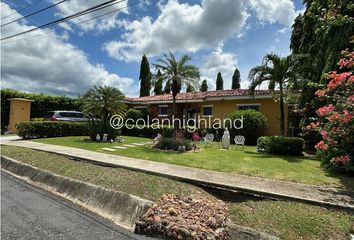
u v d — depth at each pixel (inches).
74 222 184.7
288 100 504.4
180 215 173.6
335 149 265.3
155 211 179.9
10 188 266.4
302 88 465.4
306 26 529.3
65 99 869.8
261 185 224.8
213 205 192.7
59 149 417.1
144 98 956.0
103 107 587.5
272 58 466.3
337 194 203.0
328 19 331.9
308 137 454.3
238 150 471.2
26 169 327.6
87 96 587.8
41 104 820.0
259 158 373.4
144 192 221.1
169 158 357.1
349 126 230.2
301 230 156.2
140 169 280.8
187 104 833.5
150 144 527.8
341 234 151.1
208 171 278.5
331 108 241.8
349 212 173.0
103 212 206.8
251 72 483.5
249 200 206.2
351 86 235.9
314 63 443.2
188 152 428.8
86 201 228.4
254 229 159.0
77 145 479.2
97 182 252.4
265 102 655.1
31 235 159.2
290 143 408.5
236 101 707.4
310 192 207.2
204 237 150.5
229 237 156.9
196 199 204.5
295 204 188.2
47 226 174.4
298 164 327.3
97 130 583.2
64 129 655.1
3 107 751.7
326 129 254.2
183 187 233.9
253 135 600.4
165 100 825.5
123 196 212.8
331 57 349.7
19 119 753.6
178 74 535.8
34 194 249.8
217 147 517.0
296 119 587.2
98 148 445.7
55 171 300.8
